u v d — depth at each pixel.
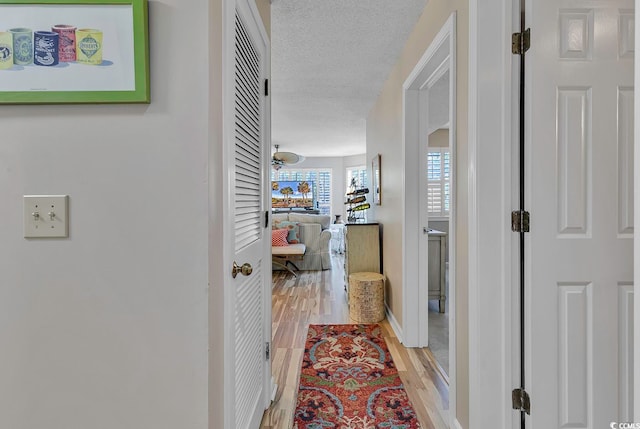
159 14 0.95
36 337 0.95
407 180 2.65
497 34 1.39
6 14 0.92
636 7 0.66
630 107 1.32
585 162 1.32
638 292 0.67
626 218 1.32
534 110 1.32
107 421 0.96
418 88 2.59
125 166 0.95
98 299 0.96
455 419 1.66
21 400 0.95
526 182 1.36
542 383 1.33
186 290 0.96
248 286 1.50
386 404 1.90
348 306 3.71
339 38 2.50
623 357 1.32
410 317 2.66
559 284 1.32
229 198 1.17
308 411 1.84
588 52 1.31
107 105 0.95
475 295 1.41
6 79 0.92
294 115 4.62
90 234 0.95
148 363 0.96
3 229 0.94
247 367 1.48
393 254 3.10
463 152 1.60
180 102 0.96
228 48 1.16
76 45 0.92
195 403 0.97
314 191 8.63
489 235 1.39
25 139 0.94
